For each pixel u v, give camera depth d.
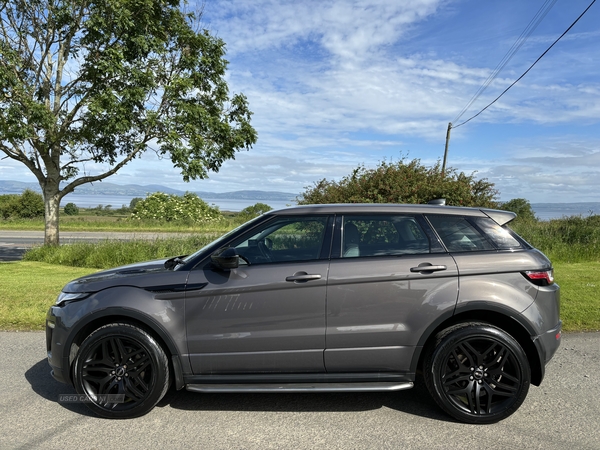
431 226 3.79
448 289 3.56
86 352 3.64
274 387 3.61
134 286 3.73
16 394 4.12
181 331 3.65
